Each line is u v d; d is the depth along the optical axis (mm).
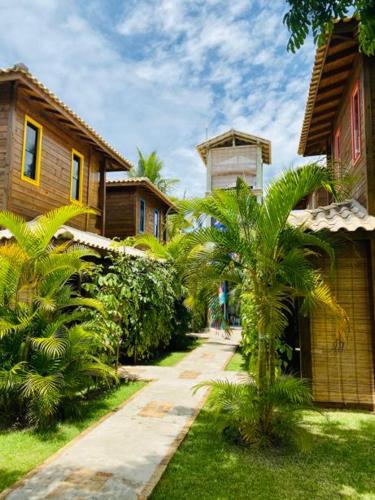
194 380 9086
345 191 5723
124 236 19484
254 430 5145
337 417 6500
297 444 4969
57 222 6668
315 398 7066
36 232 6625
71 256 6691
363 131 7793
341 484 4234
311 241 5355
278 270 5164
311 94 9742
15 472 4445
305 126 11398
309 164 5219
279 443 5258
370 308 7102
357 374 7031
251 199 5285
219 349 14664
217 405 5402
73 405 6344
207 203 5504
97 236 14086
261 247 5258
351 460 4836
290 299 6164
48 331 6199
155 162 33938
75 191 14156
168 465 4641
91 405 6996
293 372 8789
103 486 4137
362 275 7195
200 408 6871
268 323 5066
